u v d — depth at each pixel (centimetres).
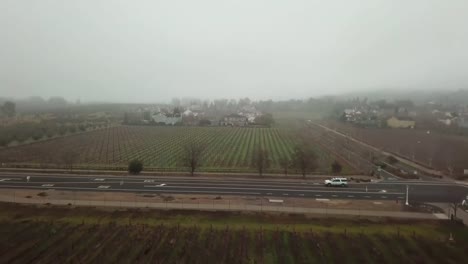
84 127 13888
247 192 5278
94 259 3238
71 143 10412
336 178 5722
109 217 4188
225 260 3225
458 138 11381
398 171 6650
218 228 3875
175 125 16438
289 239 3638
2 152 8812
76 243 3547
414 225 3969
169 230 3825
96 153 8731
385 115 17375
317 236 3700
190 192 5262
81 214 4278
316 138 11675
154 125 16375
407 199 4778
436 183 5844
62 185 5625
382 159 8000
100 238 3650
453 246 3481
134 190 5353
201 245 3497
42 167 6969
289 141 10925
